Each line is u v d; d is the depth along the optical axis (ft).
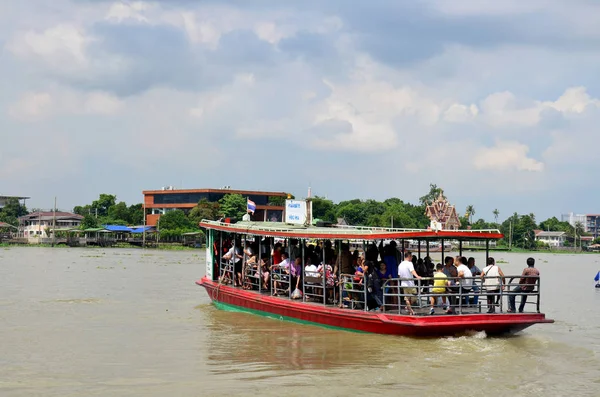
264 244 78.13
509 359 52.29
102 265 185.06
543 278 173.88
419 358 52.13
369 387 44.24
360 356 52.90
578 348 58.59
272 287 73.77
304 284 66.44
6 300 93.97
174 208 404.16
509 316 57.67
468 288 61.98
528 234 567.59
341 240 63.41
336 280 64.34
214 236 84.12
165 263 200.85
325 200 423.23
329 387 44.21
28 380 46.50
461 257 63.98
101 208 506.89
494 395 43.01
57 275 143.54
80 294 102.73
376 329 59.16
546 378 47.37
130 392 43.29
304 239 66.49
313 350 55.36
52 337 63.46
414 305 61.11
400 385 44.83
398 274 59.00
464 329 58.18
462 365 50.14
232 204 367.66
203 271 162.81
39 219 443.73
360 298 61.82
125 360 52.90
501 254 434.71
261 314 73.82
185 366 50.70
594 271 221.05
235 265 79.30
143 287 115.75
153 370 49.42
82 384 45.44
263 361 52.03
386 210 446.19
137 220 439.63
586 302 103.55
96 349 57.47
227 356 54.08
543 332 67.97
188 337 62.80
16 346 58.90
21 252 281.54
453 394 42.93
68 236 394.11
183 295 102.17
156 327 69.10
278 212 392.88
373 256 63.93
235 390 43.62
